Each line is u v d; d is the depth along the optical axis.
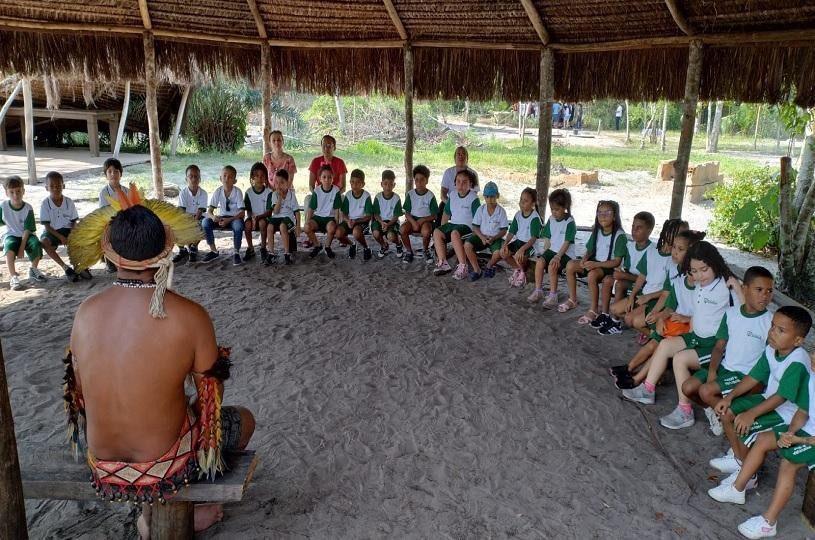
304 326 5.02
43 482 2.29
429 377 4.15
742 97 5.89
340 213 6.86
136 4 7.03
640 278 4.69
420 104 21.41
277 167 7.62
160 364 2.12
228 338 4.76
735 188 9.73
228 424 2.53
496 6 6.48
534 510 2.84
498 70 7.37
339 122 20.56
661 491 3.00
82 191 10.67
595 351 4.64
